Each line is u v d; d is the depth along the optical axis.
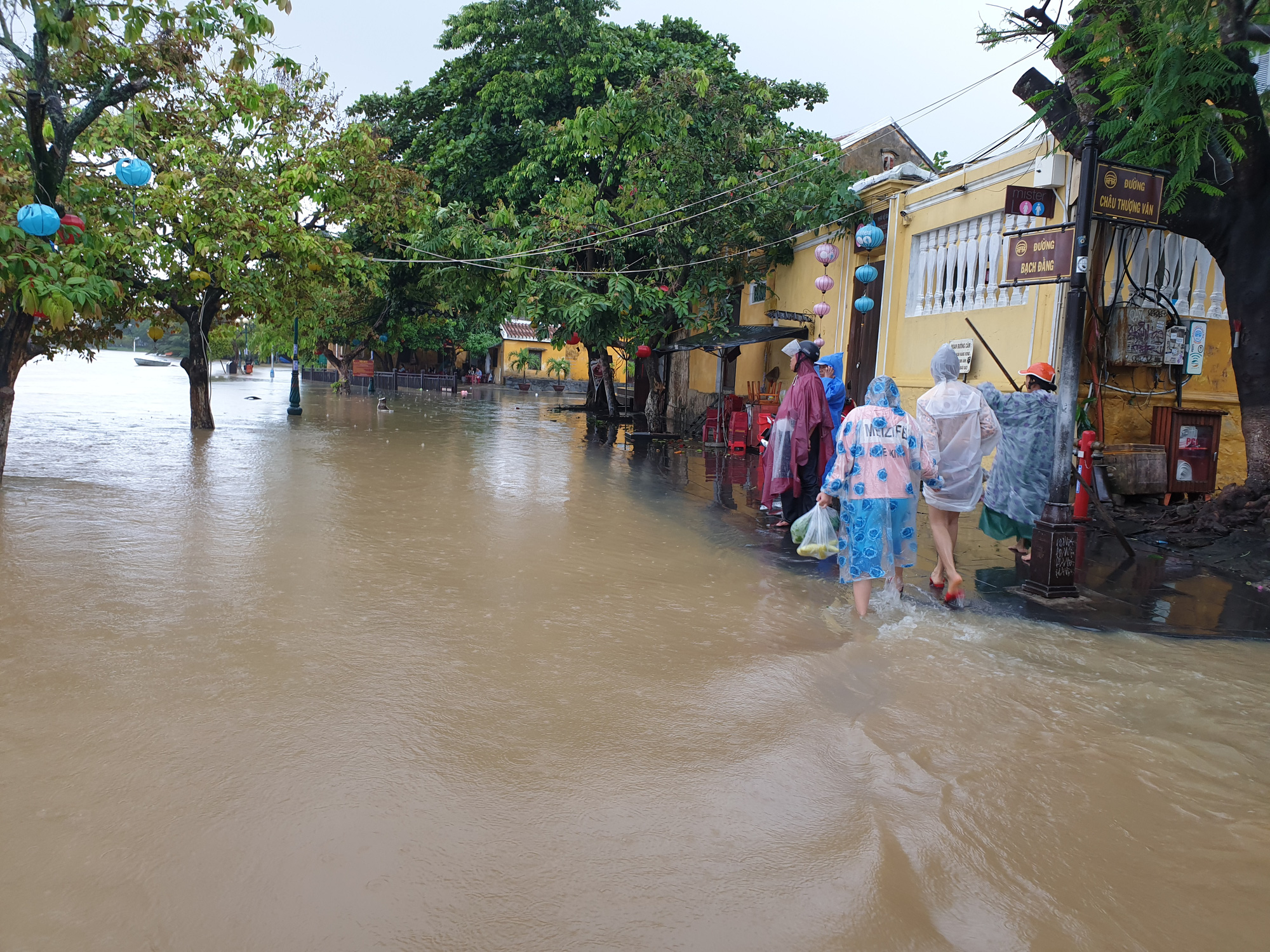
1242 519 7.68
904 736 3.52
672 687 4.03
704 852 2.68
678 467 13.46
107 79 9.24
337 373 47.59
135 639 4.46
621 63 23.67
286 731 3.43
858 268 12.85
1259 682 4.22
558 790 3.04
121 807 2.82
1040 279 6.21
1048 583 5.74
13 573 5.65
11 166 8.82
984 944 2.28
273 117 14.80
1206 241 7.80
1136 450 8.93
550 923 2.32
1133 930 2.34
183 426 17.44
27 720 3.45
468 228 18.89
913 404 11.88
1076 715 3.77
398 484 10.50
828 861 2.63
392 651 4.42
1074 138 7.65
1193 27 6.25
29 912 2.28
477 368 51.53
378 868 2.54
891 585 5.62
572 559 6.73
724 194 16.11
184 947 2.18
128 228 11.29
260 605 5.14
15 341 9.09
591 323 18.45
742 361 19.02
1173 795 3.07
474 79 25.36
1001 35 7.70
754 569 6.59
